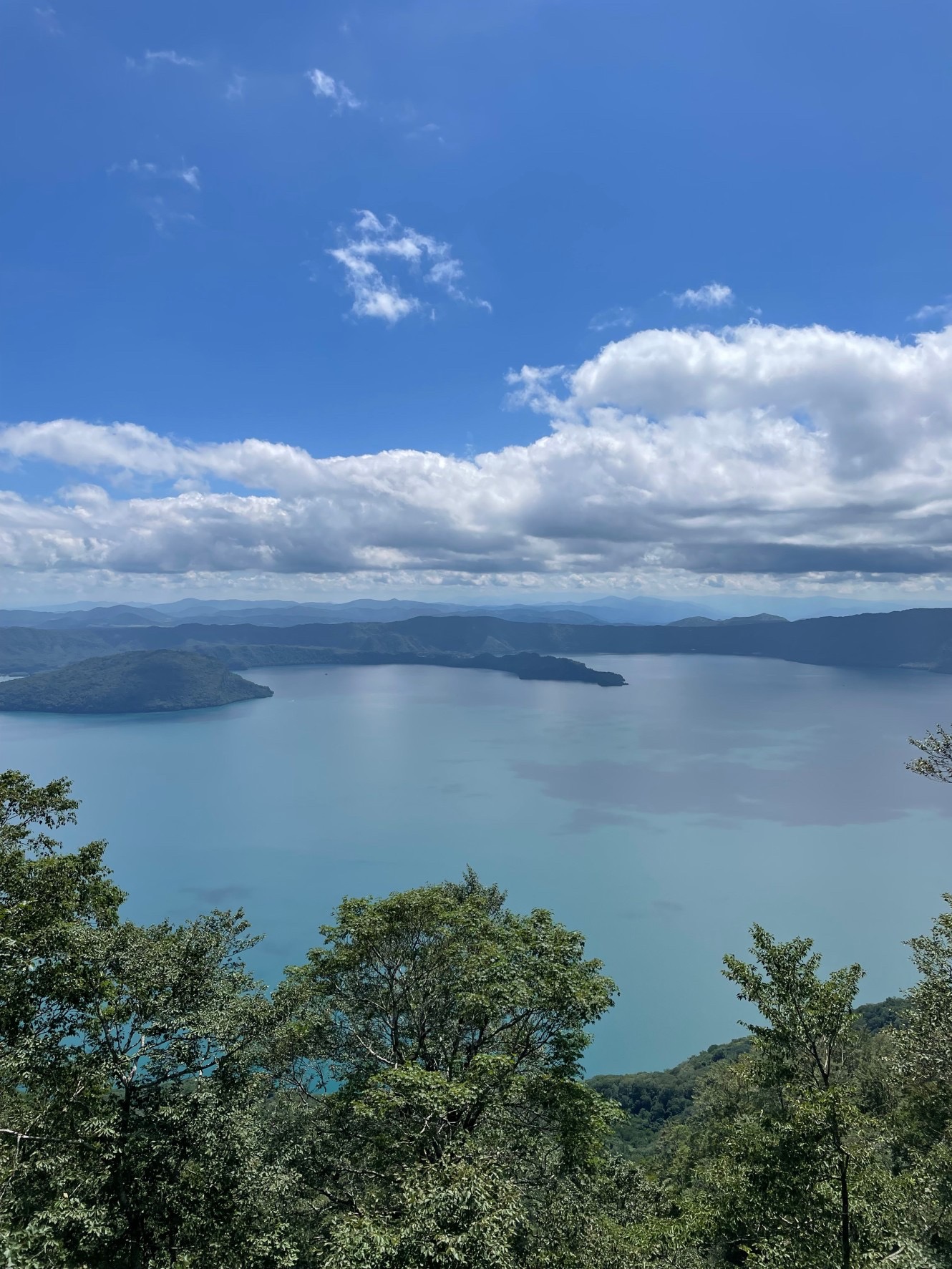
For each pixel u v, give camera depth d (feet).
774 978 59.67
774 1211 57.26
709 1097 145.38
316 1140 69.36
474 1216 46.37
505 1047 68.59
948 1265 54.24
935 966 73.67
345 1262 45.96
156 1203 58.59
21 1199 53.11
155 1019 61.31
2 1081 58.80
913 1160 70.44
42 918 64.85
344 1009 72.95
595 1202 73.46
